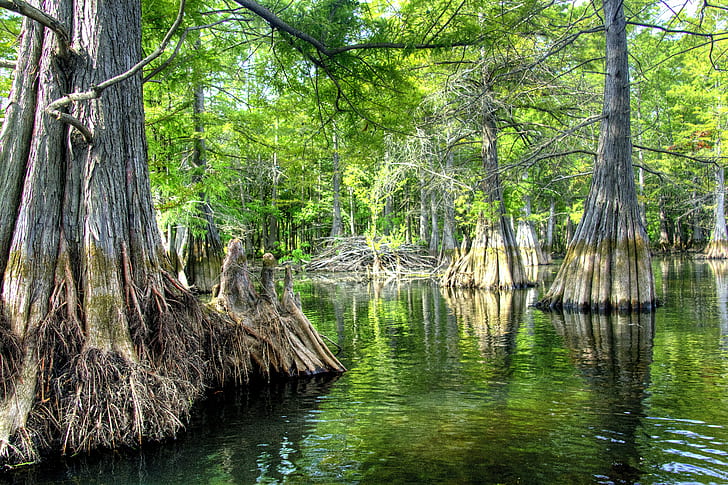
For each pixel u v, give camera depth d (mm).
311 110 10734
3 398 4422
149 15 9172
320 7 8398
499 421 5035
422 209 34750
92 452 4562
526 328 10586
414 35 8523
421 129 19938
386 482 3758
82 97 4391
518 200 21109
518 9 10148
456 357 8016
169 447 4625
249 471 4043
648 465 3969
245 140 14312
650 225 44219
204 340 6379
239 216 23109
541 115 21656
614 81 13148
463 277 20391
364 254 30547
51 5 5355
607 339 9141
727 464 3969
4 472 4160
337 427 4984
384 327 11102
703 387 6039
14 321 4695
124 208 5527
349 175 30672
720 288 16547
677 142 32438
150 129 12961
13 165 5047
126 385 4844
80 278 5105
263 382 6816
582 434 4633
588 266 13156
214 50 11297
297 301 7641
